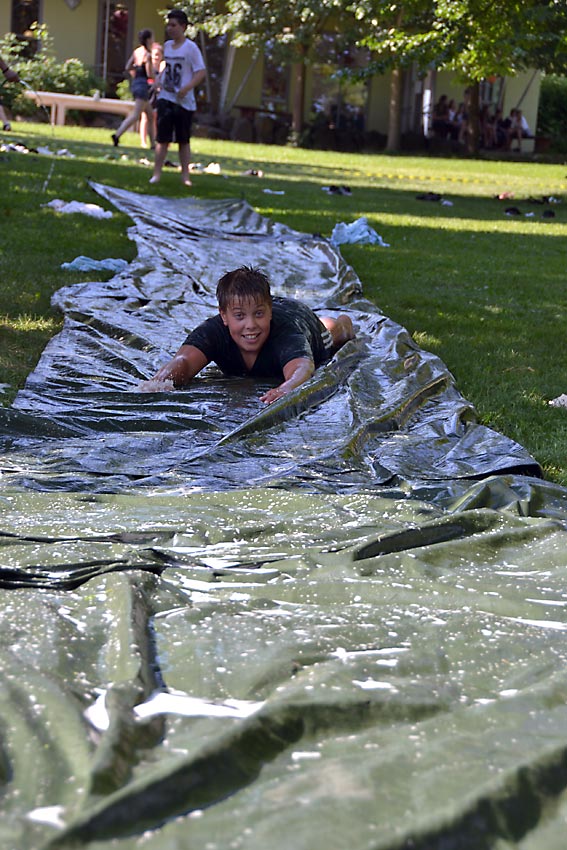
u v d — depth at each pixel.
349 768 3.59
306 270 16.67
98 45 61.16
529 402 10.55
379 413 9.28
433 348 12.71
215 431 8.83
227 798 3.44
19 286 14.02
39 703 3.91
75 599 5.17
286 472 7.79
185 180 26.89
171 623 4.89
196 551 6.11
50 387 9.81
